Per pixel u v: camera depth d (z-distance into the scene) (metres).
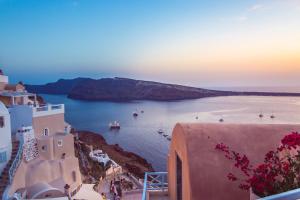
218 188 7.11
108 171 45.78
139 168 65.62
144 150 107.81
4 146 27.28
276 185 5.12
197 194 7.09
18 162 27.25
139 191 30.34
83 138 79.81
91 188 33.47
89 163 46.78
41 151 30.92
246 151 7.63
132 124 170.88
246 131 8.27
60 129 36.00
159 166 87.38
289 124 8.68
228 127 8.48
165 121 178.62
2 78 45.97
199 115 192.25
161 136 135.00
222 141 7.93
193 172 7.32
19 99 40.19
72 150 33.81
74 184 31.66
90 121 186.62
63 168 31.12
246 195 6.97
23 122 32.03
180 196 9.27
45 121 33.78
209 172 7.30
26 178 28.11
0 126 26.95
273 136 8.05
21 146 28.73
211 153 7.62
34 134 31.84
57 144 32.19
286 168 5.15
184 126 8.59
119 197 27.61
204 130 8.30
